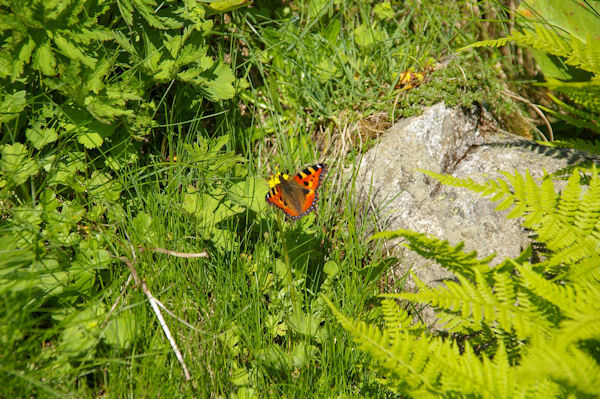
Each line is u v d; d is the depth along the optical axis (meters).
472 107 6.17
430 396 3.21
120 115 4.72
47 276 4.02
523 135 6.69
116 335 3.81
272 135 6.52
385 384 3.68
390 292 5.22
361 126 6.21
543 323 3.40
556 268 4.05
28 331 3.77
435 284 5.11
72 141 4.88
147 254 4.54
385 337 3.55
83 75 4.50
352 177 5.93
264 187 5.16
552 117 7.07
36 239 3.95
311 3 6.80
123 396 3.78
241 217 5.38
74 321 3.84
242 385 4.13
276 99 6.40
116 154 5.02
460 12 7.16
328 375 4.31
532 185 4.11
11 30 4.16
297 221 5.35
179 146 5.39
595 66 4.34
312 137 6.55
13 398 3.45
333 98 6.51
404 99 6.20
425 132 5.96
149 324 4.20
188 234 4.88
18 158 4.38
